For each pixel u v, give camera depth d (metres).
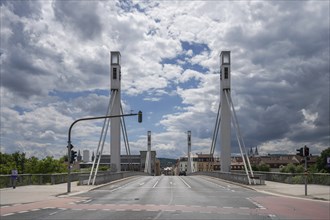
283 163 181.25
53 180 47.38
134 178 77.94
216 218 18.50
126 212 20.88
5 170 92.38
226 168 68.12
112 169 67.88
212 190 40.62
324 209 22.70
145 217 18.67
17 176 42.28
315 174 47.03
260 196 32.75
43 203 26.47
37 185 45.69
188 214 20.02
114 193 36.16
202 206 24.34
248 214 20.17
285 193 34.75
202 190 40.62
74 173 55.62
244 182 49.22
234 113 61.72
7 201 27.70
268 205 25.12
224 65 69.44
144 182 59.09
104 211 21.39
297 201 28.09
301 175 48.50
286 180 49.88
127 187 46.09
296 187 42.09
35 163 86.81
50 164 86.31
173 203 26.36
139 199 29.58
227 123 68.88
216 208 23.14
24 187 42.38
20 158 104.69
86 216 19.11
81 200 28.78
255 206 24.45
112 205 24.94
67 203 26.41
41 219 17.98
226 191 39.09
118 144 68.62
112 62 70.00
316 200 28.94
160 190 40.59
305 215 19.80
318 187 41.97
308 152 32.38
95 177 47.62
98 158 56.84
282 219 18.27
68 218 18.33
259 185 45.62
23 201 27.70
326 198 29.42
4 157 102.69
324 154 91.88
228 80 69.38
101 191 38.97
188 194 34.97
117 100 69.31
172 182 59.12
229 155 68.44
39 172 85.25
